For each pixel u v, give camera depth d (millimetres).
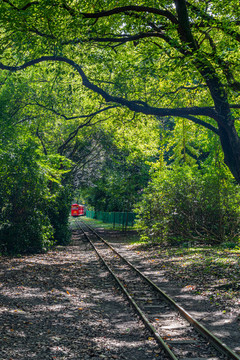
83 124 34188
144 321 8242
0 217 20391
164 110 16859
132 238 32906
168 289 12078
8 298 10336
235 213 22766
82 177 41125
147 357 6402
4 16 14523
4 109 24609
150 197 25516
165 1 15578
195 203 22734
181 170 25359
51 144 36938
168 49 15859
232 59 15047
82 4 16031
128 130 29953
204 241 23016
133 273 15156
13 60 20891
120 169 40312
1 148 21062
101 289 12344
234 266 13812
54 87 26875
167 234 23828
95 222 68062
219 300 10203
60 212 28594
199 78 15211
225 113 15078
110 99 18406
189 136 32281
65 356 6438
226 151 15445
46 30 16391
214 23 14914
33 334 7504
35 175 20922
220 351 6469
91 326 8203
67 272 15203
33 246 21469
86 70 24391
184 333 7582
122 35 17188
